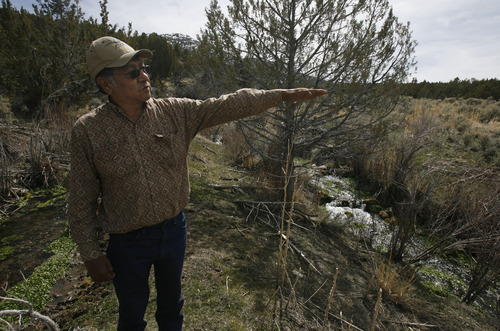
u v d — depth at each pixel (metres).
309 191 5.97
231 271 2.88
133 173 1.25
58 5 7.51
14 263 2.84
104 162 1.22
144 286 1.44
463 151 8.13
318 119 4.11
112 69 1.19
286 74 3.86
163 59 16.91
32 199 4.27
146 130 1.28
